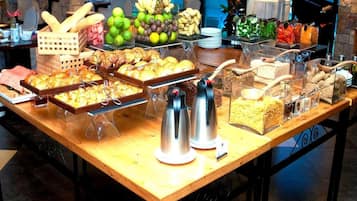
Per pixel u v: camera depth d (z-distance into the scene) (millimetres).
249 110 1924
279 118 2006
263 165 2045
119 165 1602
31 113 2131
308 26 3170
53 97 1865
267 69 2332
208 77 1939
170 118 1562
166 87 2180
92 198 2123
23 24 5141
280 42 3102
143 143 1805
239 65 2650
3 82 2428
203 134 1714
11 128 2682
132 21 2691
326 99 2348
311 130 3125
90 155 1704
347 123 2654
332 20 5523
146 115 2125
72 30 2432
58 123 2014
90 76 2055
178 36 2873
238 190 2014
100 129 1896
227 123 2041
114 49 2504
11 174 3395
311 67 2432
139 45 2631
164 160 1604
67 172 2230
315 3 5496
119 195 2930
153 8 2584
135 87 1925
